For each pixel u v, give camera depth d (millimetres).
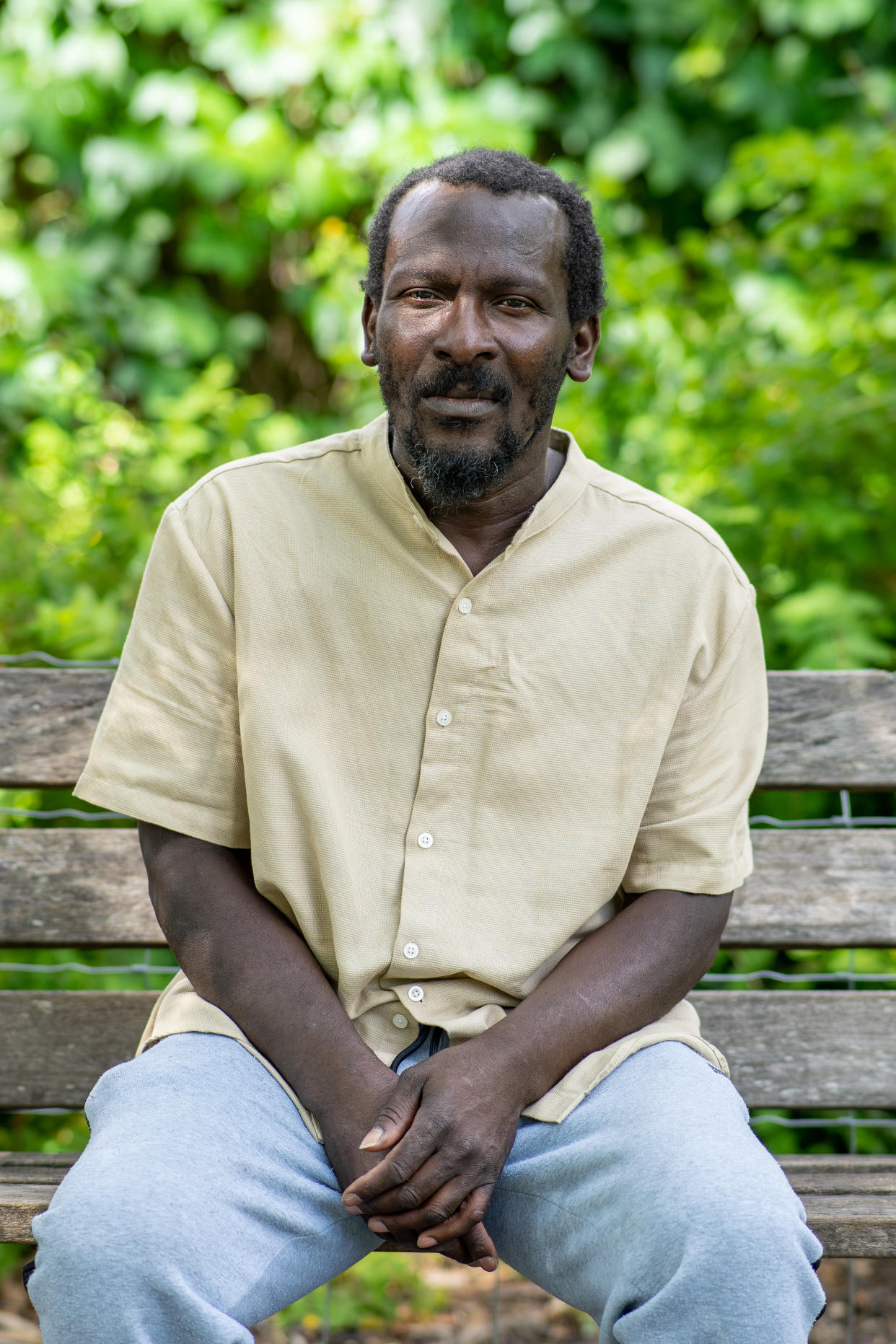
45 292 4762
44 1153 2131
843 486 3084
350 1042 1697
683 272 4070
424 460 1813
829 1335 2533
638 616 1867
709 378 3395
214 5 4969
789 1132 2807
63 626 2824
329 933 1806
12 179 5250
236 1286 1544
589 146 5133
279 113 5145
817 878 2279
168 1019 1805
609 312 3568
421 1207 1597
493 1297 2508
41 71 4934
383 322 1837
